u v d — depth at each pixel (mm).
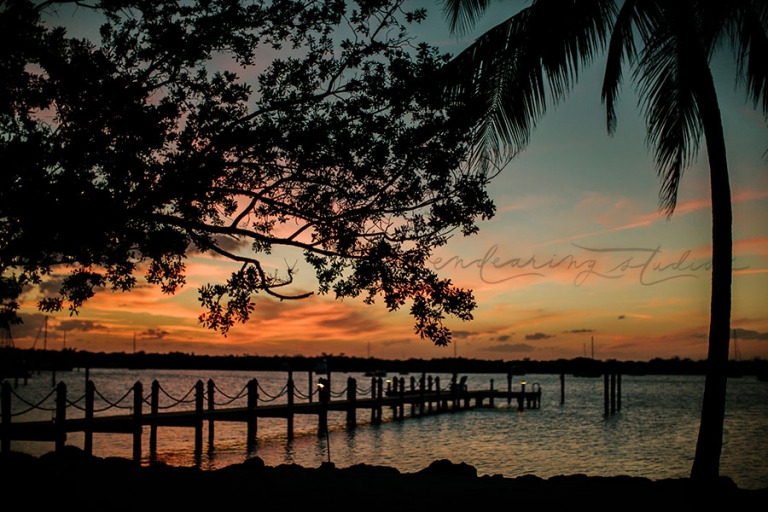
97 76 9422
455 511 8352
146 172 9664
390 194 10180
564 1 11523
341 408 35125
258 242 11594
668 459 25812
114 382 102688
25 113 9508
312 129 9617
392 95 9891
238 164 9859
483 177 10508
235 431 33031
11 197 8859
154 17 9945
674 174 12164
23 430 19734
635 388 116938
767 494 9867
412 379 49344
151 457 23734
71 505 8578
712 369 10391
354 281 10633
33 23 9719
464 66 12156
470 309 10617
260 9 10070
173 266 11742
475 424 40312
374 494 9469
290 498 9125
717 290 10445
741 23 11102
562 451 27828
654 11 11273
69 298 10953
